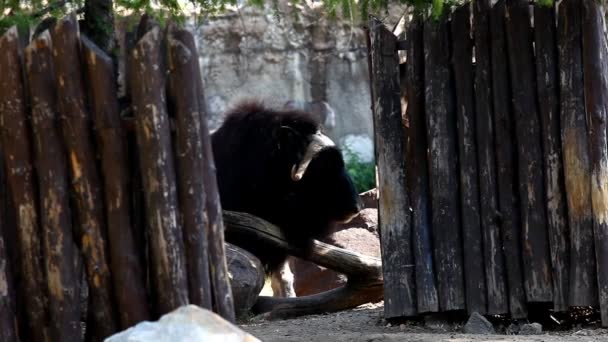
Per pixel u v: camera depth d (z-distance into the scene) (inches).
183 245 307.7
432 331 466.6
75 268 318.7
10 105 313.9
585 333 434.0
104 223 315.0
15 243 323.3
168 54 308.3
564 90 442.0
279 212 618.2
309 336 454.0
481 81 457.7
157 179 304.7
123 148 312.7
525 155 450.3
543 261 448.1
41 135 312.7
